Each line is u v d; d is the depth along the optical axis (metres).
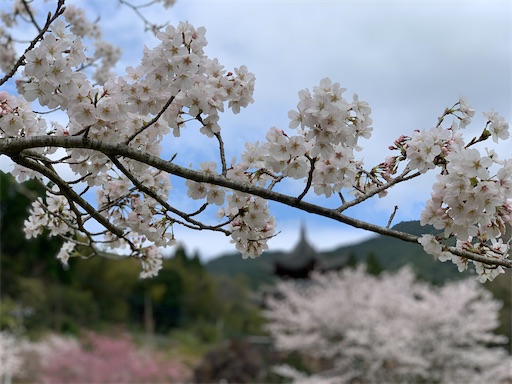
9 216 25.45
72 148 1.90
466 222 1.76
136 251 2.45
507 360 12.84
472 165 1.67
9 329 19.27
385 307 14.12
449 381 12.91
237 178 1.90
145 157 1.72
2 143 1.71
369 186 2.02
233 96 1.86
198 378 15.68
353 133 1.70
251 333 29.06
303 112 1.71
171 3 3.62
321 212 1.75
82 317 25.98
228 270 43.88
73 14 4.01
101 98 1.84
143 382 18.06
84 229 2.13
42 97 1.78
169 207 1.86
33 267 26.12
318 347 15.05
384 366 13.89
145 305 29.84
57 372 16.72
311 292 17.33
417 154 1.78
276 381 16.23
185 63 1.74
